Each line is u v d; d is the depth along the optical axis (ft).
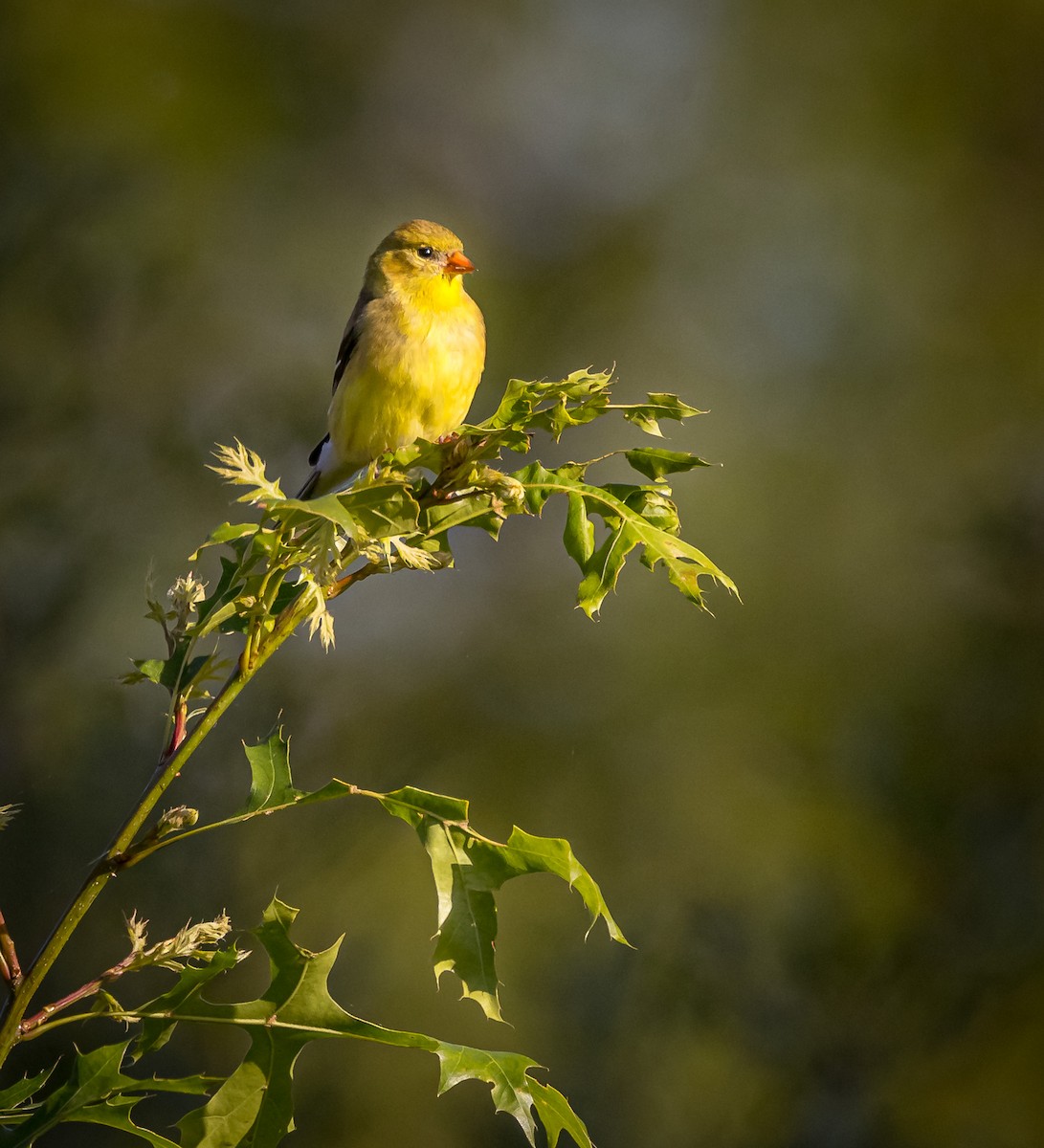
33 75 46.03
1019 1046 34.73
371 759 43.14
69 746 37.93
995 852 37.14
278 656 42.98
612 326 50.08
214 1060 35.96
